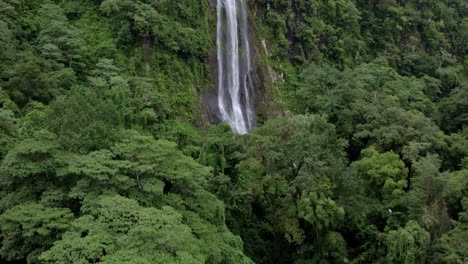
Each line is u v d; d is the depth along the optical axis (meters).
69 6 44.25
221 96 49.59
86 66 40.31
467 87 51.34
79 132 21.77
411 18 78.06
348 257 31.42
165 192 22.44
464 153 42.00
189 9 48.91
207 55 49.38
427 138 41.41
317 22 64.50
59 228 17.44
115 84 36.56
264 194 32.34
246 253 31.77
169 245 16.31
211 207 23.64
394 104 47.00
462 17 89.31
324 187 29.97
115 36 43.09
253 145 33.03
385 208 33.84
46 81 33.59
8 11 39.50
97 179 19.08
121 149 20.83
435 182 30.45
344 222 31.75
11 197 19.38
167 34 44.47
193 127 43.16
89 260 15.66
